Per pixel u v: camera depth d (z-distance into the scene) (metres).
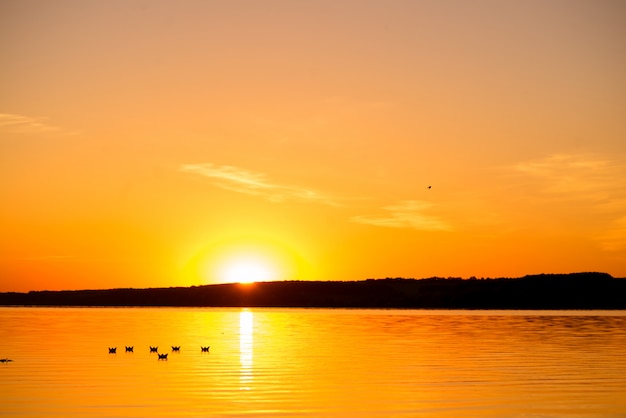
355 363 46.56
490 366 45.00
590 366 45.09
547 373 41.78
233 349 56.34
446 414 30.03
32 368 43.06
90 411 30.17
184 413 29.88
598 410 30.86
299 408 31.03
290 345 60.34
